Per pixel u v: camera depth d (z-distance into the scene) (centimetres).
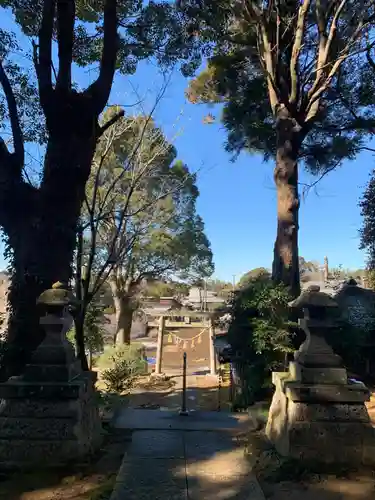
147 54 1035
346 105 1312
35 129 939
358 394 458
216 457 478
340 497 379
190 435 565
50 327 468
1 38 834
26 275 660
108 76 726
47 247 668
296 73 1070
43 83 685
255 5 1081
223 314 1426
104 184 1305
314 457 446
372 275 1540
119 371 1202
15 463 430
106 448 512
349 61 1263
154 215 1894
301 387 460
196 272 2391
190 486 401
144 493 384
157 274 2277
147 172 1241
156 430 589
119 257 1012
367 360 1137
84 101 702
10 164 686
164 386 1474
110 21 730
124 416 671
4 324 847
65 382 448
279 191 1105
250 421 642
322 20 1032
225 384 1502
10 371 636
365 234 1487
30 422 439
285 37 1135
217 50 1352
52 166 686
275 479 416
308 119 1120
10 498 376
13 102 716
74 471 427
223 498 375
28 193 683
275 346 797
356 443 449
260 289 868
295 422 456
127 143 1311
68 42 705
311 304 484
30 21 916
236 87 1466
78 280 743
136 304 2370
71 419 441
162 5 971
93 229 754
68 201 686
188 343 1848
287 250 1064
